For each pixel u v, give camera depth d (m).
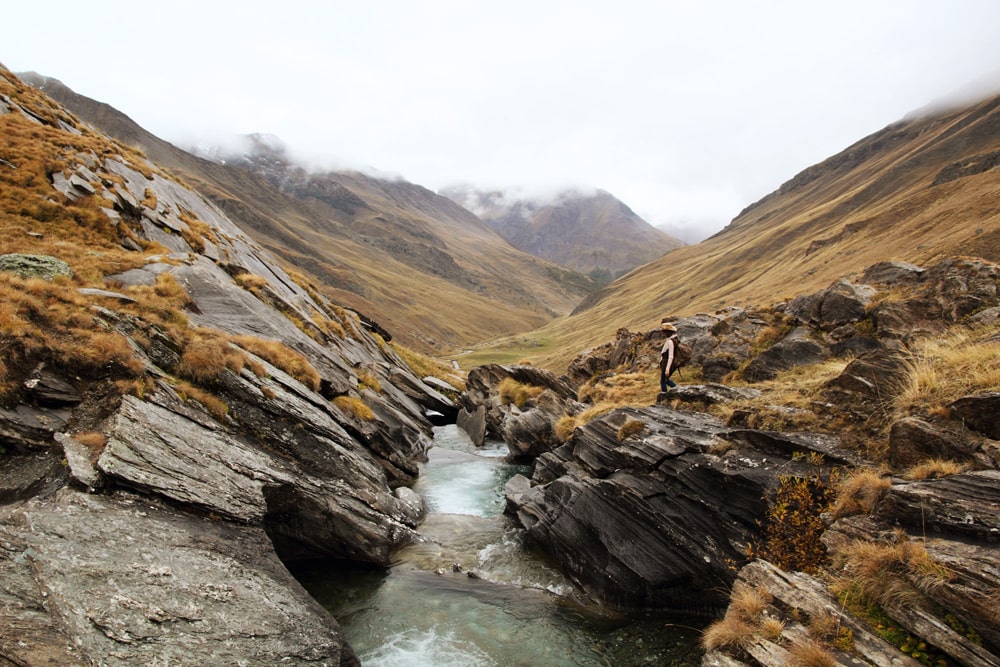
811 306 24.97
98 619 10.44
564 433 27.53
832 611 10.05
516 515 24.86
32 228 28.41
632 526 17.84
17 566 10.66
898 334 19.50
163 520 13.92
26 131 36.69
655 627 15.76
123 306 20.95
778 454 15.43
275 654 11.97
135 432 15.23
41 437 14.41
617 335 40.59
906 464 12.38
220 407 19.06
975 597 8.52
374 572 19.38
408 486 30.20
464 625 16.14
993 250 91.06
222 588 12.77
